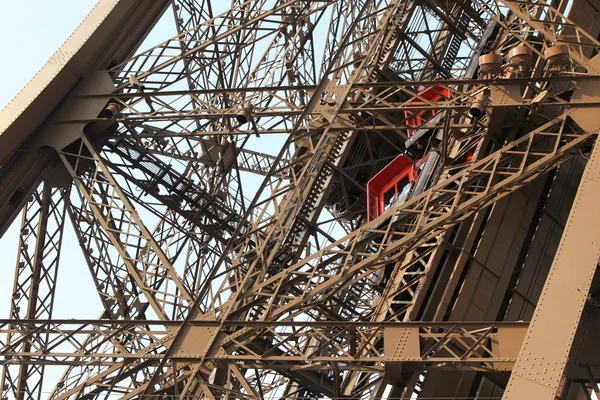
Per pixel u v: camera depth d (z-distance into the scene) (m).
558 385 18.78
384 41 32.56
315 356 22.20
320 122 27.62
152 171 31.75
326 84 27.16
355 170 33.66
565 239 20.56
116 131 29.09
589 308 24.38
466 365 21.94
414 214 24.36
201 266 33.28
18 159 27.62
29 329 24.39
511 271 25.95
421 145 31.48
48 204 27.89
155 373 22.30
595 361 23.98
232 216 33.53
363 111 25.53
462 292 25.12
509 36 29.42
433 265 25.38
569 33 28.02
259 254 23.97
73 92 28.72
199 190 32.88
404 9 34.75
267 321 22.39
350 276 23.28
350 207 33.97
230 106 31.28
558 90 25.92
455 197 23.44
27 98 27.55
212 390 23.31
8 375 26.23
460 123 27.23
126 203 26.34
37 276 27.25
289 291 28.73
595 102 23.58
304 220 29.42
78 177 27.05
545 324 19.50
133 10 29.98
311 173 26.05
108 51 29.39
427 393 24.02
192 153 32.78
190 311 23.09
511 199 26.20
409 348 21.42
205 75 31.73
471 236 25.47
